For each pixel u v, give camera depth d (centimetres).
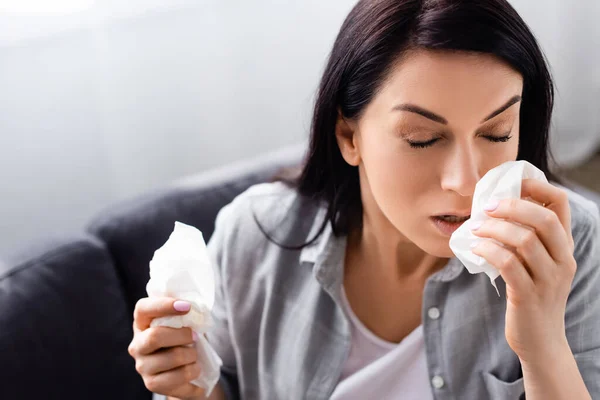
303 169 96
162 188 126
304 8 191
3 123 173
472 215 73
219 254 105
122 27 176
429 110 72
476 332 92
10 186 179
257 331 103
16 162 177
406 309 95
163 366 83
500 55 70
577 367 85
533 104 82
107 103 180
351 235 97
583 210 93
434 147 74
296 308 100
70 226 187
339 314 96
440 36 70
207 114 191
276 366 102
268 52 192
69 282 114
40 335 110
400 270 93
